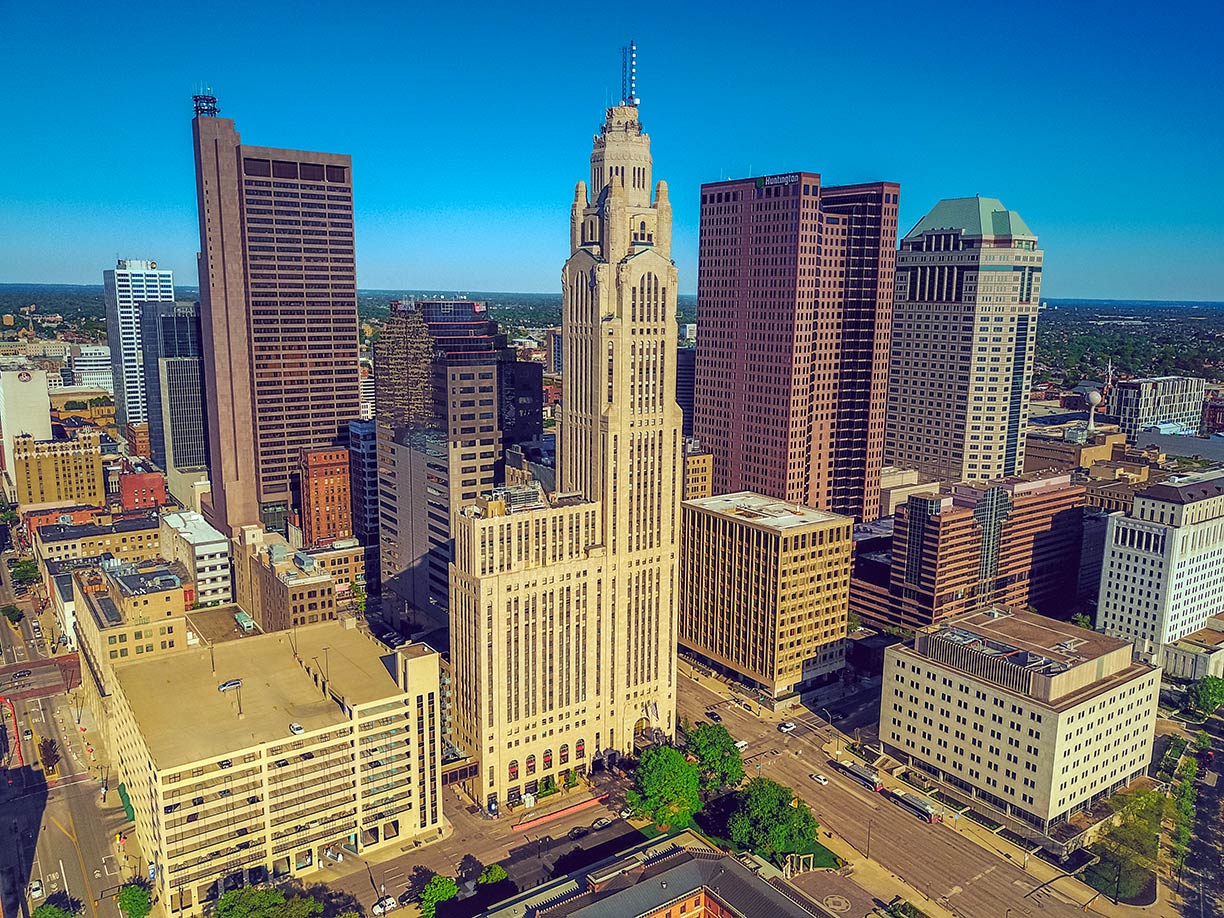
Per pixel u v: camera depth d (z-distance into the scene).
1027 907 191.12
